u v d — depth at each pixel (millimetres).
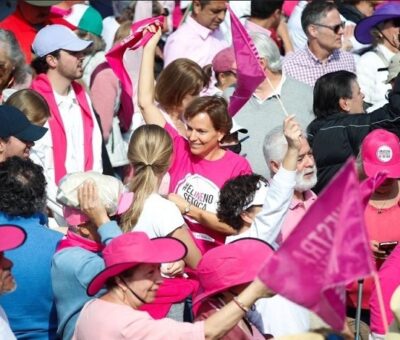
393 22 28109
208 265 15320
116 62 24625
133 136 19359
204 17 30375
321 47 28375
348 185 12672
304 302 12820
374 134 19797
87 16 28000
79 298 16688
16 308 17078
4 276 15211
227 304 14828
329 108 23578
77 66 23750
